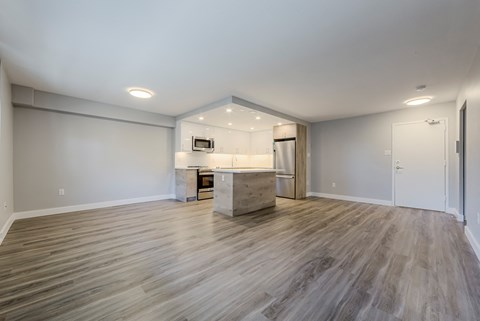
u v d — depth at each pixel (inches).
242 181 166.7
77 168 173.9
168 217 155.6
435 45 90.9
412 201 189.2
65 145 168.2
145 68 115.0
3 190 115.7
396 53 97.7
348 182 229.0
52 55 101.3
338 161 237.1
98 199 185.2
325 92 150.5
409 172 190.7
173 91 150.0
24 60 106.1
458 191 151.9
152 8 70.2
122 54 100.5
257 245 105.1
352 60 104.6
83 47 94.7
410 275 77.6
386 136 203.6
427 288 69.7
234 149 273.1
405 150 192.5
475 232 99.1
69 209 169.8
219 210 170.4
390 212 173.2
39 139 156.9
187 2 67.4
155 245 104.1
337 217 157.8
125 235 117.5
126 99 170.1
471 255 94.0
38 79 130.0
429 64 107.8
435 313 58.1
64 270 80.0
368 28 80.2
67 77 127.2
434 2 66.7
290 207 191.8
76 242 107.0
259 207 180.7
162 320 55.6
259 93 153.6
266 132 273.4
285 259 90.4
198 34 84.7
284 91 148.5
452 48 93.0
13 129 145.2
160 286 70.5
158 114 217.5
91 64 110.5
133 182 207.2
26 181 151.4
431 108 179.8
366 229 130.3
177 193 228.7
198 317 56.7
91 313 57.8
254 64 109.8
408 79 126.7
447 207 171.9
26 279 73.9
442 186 174.9
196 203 208.1
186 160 242.1
